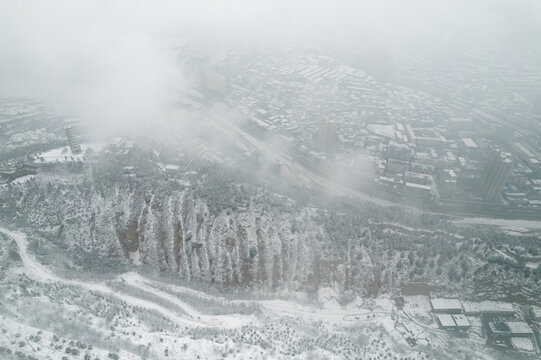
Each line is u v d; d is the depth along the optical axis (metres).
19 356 144.62
